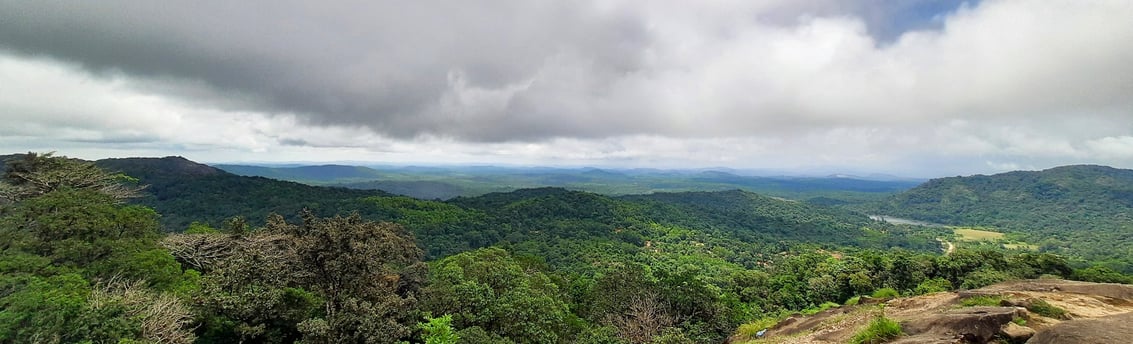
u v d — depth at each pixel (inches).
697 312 1363.2
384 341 697.0
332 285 805.2
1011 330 372.5
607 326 1120.8
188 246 1141.1
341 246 797.2
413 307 884.0
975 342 370.3
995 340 368.5
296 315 775.7
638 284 1433.3
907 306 612.1
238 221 1257.4
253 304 716.0
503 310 957.2
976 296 563.2
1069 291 564.1
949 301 577.3
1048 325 401.7
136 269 844.0
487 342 797.2
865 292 1833.2
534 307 1048.8
